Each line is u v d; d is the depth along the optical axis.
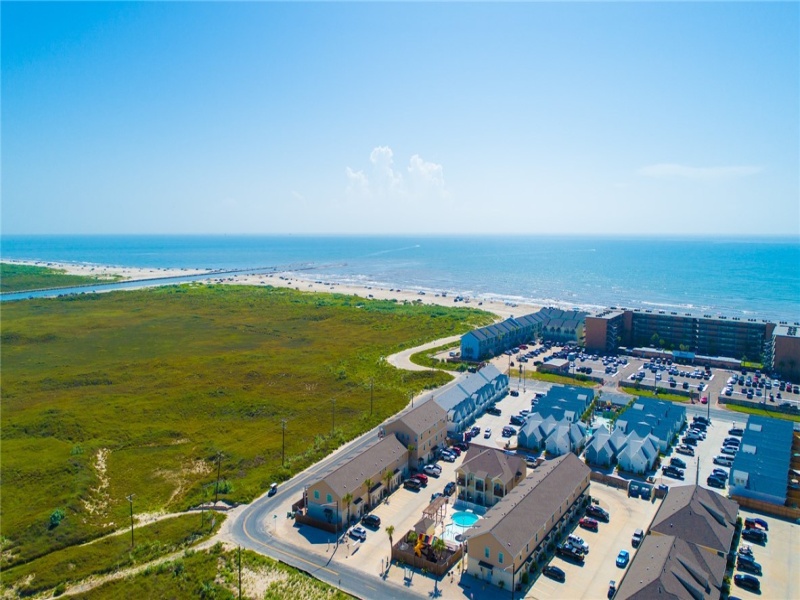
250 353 193.50
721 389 152.25
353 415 131.25
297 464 104.31
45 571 71.50
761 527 80.38
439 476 100.19
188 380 160.25
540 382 159.50
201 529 81.69
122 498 92.88
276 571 71.06
